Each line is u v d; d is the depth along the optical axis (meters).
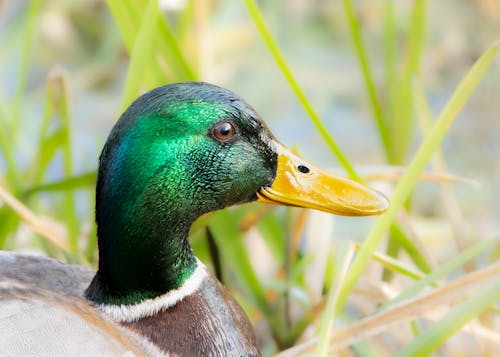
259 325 7.81
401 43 11.04
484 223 9.30
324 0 11.61
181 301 5.64
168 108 5.29
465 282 5.63
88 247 7.16
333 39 11.37
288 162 5.68
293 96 10.59
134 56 6.11
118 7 6.40
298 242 7.11
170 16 10.23
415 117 9.98
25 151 8.86
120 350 5.20
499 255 7.09
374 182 7.99
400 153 7.48
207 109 5.36
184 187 5.41
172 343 5.57
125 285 5.48
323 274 6.85
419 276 6.20
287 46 11.21
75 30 11.27
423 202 9.50
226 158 5.47
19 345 4.98
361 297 7.36
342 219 9.12
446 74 11.02
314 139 10.22
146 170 5.29
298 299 7.18
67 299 5.41
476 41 11.19
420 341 5.46
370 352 6.73
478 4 11.41
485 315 6.74
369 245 5.74
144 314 5.54
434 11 11.44
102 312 5.54
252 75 10.60
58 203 8.26
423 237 8.94
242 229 6.85
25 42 7.91
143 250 5.41
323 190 5.69
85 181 6.80
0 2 10.01
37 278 5.66
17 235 7.74
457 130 10.34
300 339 7.00
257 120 5.53
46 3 11.07
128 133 5.27
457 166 10.01
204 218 6.64
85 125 10.30
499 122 10.34
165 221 5.41
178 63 6.52
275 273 7.79
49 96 7.21
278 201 5.70
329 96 10.66
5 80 10.74
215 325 5.75
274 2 10.75
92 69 10.97
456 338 6.98
